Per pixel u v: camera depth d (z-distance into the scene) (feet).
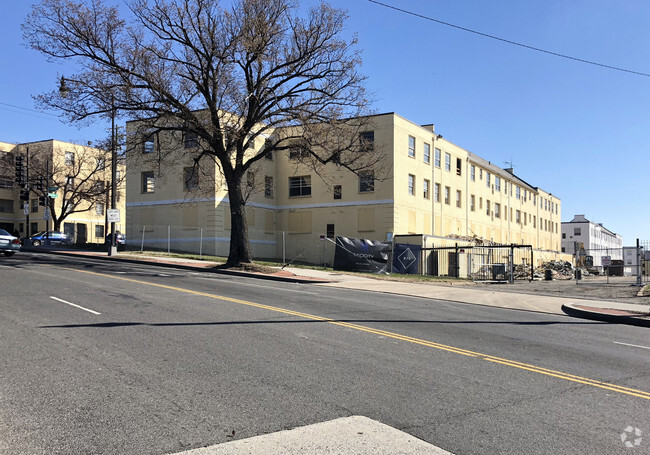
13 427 14.35
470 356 24.84
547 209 242.99
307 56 75.20
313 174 130.82
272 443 13.55
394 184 119.96
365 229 122.52
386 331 30.68
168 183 124.57
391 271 100.58
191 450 12.98
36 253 101.35
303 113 76.28
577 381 20.99
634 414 16.96
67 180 154.20
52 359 21.47
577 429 15.46
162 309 34.94
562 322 39.17
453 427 15.31
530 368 22.90
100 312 32.91
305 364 21.97
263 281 64.23
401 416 16.10
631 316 39.96
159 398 17.04
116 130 80.33
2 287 43.57
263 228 130.21
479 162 167.94
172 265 80.33
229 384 18.80
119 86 69.67
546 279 109.40
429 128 147.74
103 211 193.26
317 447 13.34
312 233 129.70
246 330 28.78
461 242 131.34
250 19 70.03
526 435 14.85
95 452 12.91
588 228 314.35
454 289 66.49
